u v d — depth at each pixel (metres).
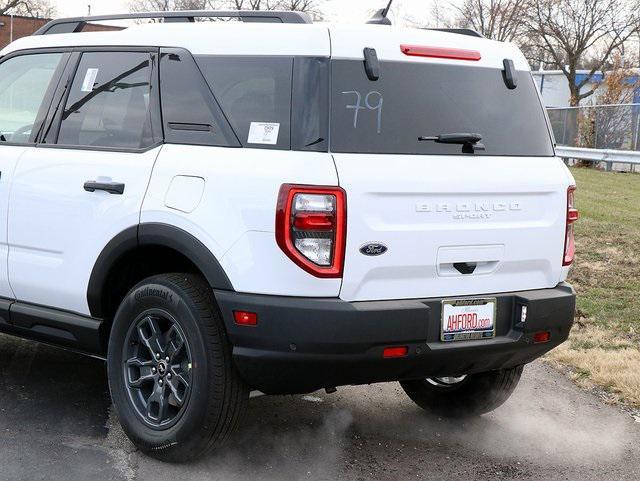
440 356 3.96
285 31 4.01
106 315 4.52
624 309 7.73
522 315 4.19
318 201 3.68
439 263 3.97
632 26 41.84
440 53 4.16
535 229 4.29
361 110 3.88
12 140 5.00
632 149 24.27
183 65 4.30
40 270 4.68
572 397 5.56
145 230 4.13
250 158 3.87
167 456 4.13
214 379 3.92
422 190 3.88
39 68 5.04
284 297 3.72
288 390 3.95
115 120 4.52
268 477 4.08
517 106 4.40
